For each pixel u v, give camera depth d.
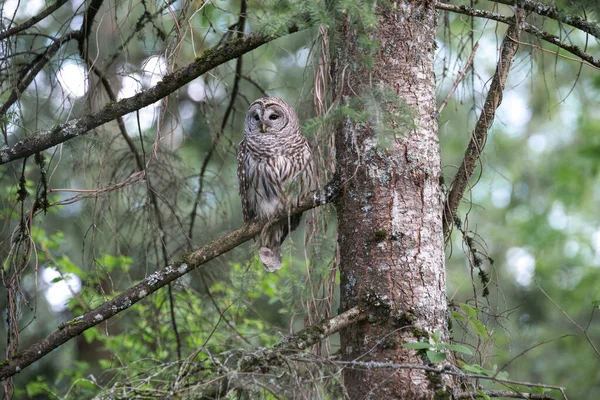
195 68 8.37
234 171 15.17
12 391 9.04
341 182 8.31
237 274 11.57
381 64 8.13
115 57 11.17
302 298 9.16
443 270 8.08
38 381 14.45
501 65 8.84
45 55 10.38
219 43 10.92
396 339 7.76
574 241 22.09
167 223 11.88
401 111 7.48
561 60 20.09
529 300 18.16
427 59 8.30
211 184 12.38
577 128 22.70
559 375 17.66
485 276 9.35
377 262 7.95
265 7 8.59
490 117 8.80
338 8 7.05
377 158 8.08
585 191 21.62
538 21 10.82
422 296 7.87
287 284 9.78
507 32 8.86
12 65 9.96
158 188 11.73
